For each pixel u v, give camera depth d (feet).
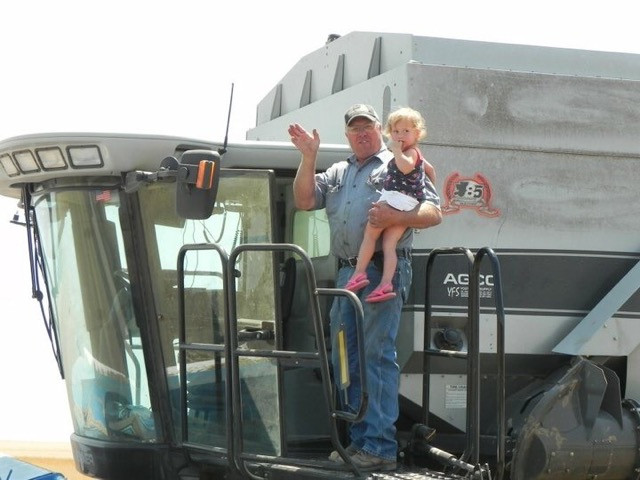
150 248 26.71
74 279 27.61
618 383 27.71
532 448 27.12
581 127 28.66
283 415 25.77
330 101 30.45
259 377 26.12
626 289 28.35
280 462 25.38
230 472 26.13
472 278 25.80
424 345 27.32
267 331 26.14
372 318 25.61
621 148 28.86
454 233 27.89
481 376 28.25
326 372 24.52
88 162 26.58
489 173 28.14
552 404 27.20
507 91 28.27
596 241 28.68
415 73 27.78
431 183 26.04
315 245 28.19
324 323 27.81
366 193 25.99
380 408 25.54
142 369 27.02
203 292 26.68
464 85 28.02
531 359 28.37
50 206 27.78
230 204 26.55
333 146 27.84
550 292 28.43
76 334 27.89
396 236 25.50
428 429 26.84
